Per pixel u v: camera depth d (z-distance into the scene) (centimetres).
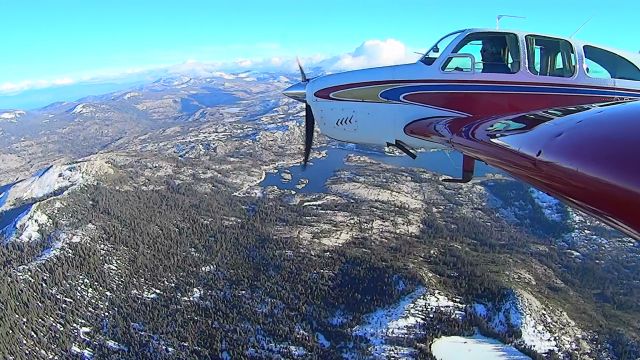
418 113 1725
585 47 1677
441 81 1686
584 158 609
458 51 1669
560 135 761
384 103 1770
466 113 1670
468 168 1655
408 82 1730
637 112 768
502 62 1652
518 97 1647
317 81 1914
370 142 1862
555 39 1647
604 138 655
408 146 1816
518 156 766
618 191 490
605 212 497
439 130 1327
